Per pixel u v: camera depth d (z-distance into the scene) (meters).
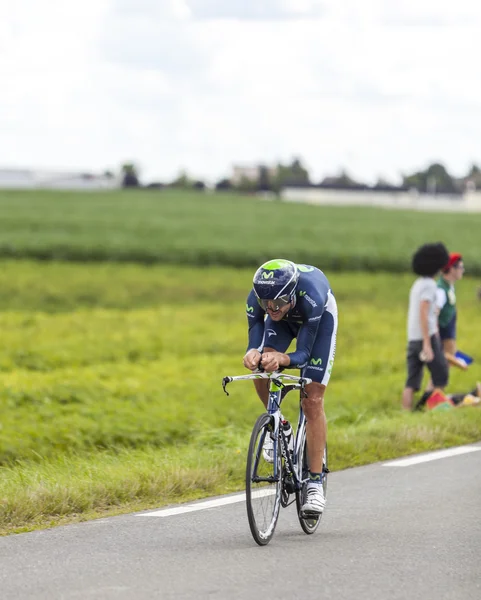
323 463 13.00
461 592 9.86
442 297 24.05
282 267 12.05
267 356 12.05
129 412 23.75
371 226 138.88
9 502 13.23
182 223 130.50
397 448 18.97
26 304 56.28
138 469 15.68
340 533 12.58
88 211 149.75
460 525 12.91
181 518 13.34
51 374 30.91
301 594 9.75
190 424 22.52
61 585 10.02
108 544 11.82
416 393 26.72
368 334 42.50
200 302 59.81
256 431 11.71
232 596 9.66
